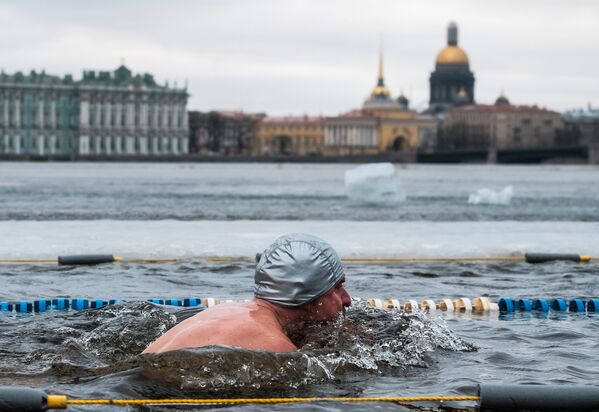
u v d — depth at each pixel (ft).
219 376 30.48
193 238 89.66
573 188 344.69
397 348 35.83
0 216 150.92
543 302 52.34
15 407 27.53
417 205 213.46
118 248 80.84
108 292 58.18
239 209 185.47
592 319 48.42
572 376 33.99
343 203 218.18
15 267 70.85
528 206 212.23
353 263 75.51
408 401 29.84
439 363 35.37
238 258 76.74
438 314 49.93
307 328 34.63
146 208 184.65
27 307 50.39
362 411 28.43
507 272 70.74
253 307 34.19
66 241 86.07
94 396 29.04
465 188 339.16
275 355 31.68
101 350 35.45
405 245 85.56
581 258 78.28
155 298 55.62
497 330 43.93
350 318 38.42
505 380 33.01
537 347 39.47
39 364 33.47
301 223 110.42
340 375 32.65
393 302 52.65
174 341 32.45
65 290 58.85
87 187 303.27
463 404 29.60
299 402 29.12
